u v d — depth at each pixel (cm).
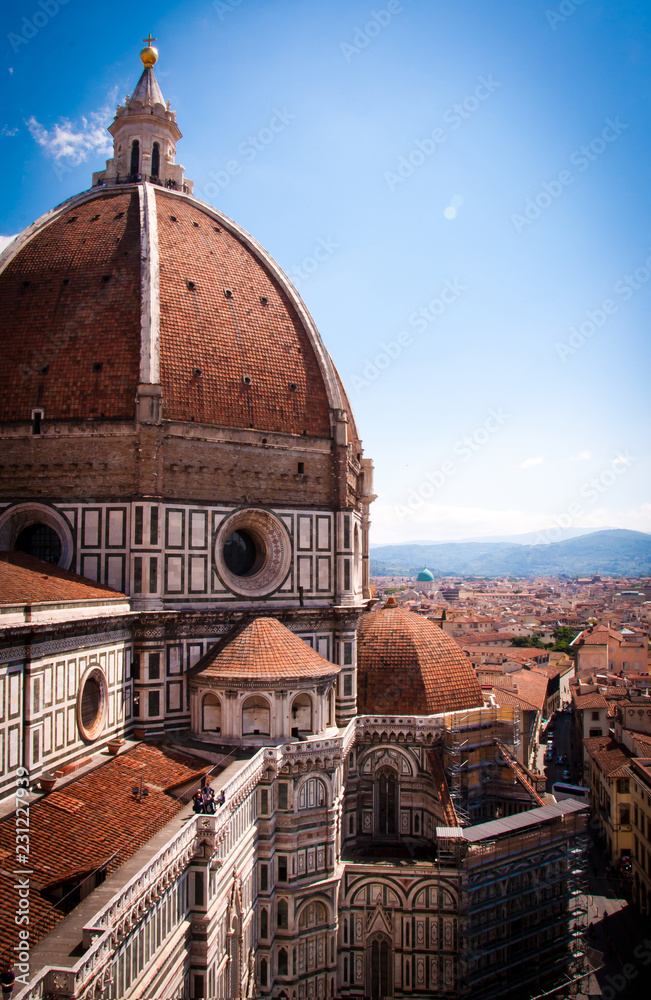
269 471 7550
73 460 6875
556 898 7475
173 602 6825
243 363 7638
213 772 5916
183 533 6919
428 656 8362
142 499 6650
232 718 6481
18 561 6203
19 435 6931
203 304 7625
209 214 8906
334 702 7269
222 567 7181
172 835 4578
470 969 6881
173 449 6975
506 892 7112
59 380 7019
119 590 6675
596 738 13288
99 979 3300
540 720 15038
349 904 7006
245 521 7419
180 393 7106
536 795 8000
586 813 7650
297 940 6438
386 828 7969
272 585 7494
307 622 7675
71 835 4388
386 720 7894
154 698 6581
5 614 4666
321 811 6612
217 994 4884
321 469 7931
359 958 6981
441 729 7888
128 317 7188
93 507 6756
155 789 5341
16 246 7788
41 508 6812
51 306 7306
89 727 5803
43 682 5041
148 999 3888
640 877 9381
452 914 6881
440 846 6900
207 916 4644
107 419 6850
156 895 4022
